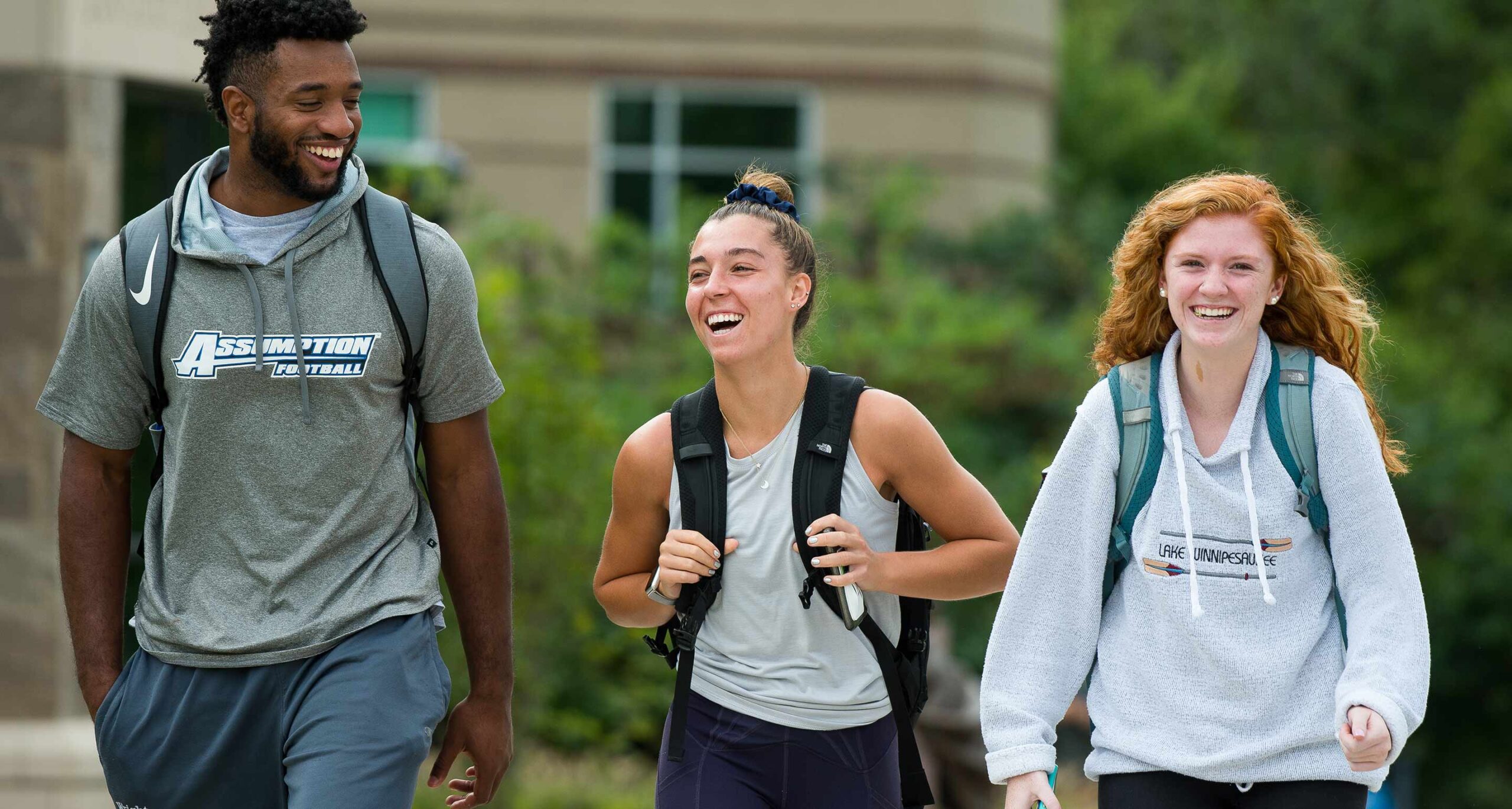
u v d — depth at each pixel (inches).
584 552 1369.3
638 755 1731.1
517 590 1358.3
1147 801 524.1
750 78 2566.4
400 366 541.0
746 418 583.8
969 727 1533.0
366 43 2493.8
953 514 592.1
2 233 1015.6
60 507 556.7
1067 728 1913.1
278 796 542.0
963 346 2277.3
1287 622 516.4
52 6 1015.0
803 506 570.3
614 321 2222.0
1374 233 4084.6
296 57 520.1
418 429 572.4
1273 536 517.7
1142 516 533.0
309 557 530.0
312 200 536.1
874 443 579.5
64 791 964.0
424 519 564.4
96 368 540.4
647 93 2561.5
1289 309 542.6
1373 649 501.4
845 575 560.4
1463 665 2829.7
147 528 547.5
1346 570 515.2
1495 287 3841.0
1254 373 529.7
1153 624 529.7
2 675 975.0
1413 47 4101.9
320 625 529.3
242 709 531.5
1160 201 547.8
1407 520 2874.0
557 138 2536.9
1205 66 4195.4
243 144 531.5
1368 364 577.3
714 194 2571.4
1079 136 3956.7
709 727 588.4
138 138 1067.3
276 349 524.4
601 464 1412.4
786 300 584.1
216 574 534.0
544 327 1501.0
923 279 2375.7
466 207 1991.9
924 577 578.6
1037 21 2721.5
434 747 1446.9
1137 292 552.4
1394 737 488.1
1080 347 2347.4
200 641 529.3
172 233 529.0
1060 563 543.2
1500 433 3097.9
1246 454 520.4
